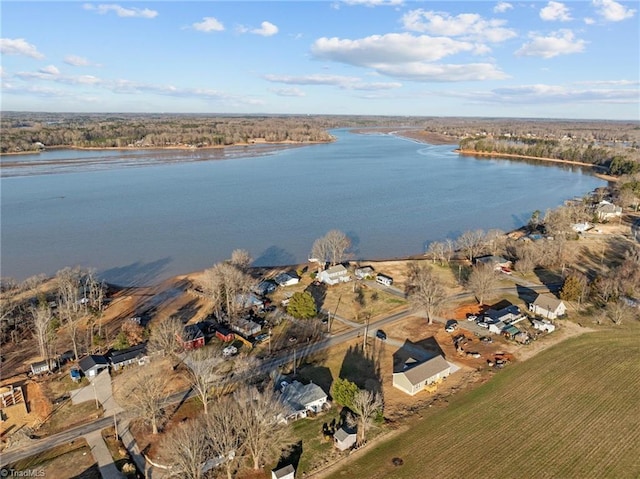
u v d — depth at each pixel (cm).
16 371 7819
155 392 6588
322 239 13150
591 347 8488
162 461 5681
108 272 12362
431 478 5453
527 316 9706
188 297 10875
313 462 5706
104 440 6094
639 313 9744
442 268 12656
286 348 8506
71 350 8488
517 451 5878
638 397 7006
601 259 13212
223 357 8112
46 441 6078
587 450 5903
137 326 8856
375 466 5641
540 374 7619
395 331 9131
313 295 10875
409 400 6969
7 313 9056
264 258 13550
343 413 6681
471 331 9106
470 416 6569
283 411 6097
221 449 5378
